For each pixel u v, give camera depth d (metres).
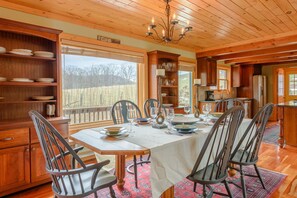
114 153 1.42
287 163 3.11
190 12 2.85
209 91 6.06
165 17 3.04
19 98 2.68
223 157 1.61
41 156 2.40
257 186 2.36
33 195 2.25
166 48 4.72
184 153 1.66
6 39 2.57
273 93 7.85
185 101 5.41
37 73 2.82
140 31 3.80
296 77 7.80
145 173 2.76
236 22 3.26
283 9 2.75
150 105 3.23
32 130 2.34
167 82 4.55
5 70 2.55
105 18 3.11
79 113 3.44
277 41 4.01
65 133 2.61
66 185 1.53
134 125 2.29
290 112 4.03
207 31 3.74
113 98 3.88
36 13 2.80
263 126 1.98
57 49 2.73
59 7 2.72
